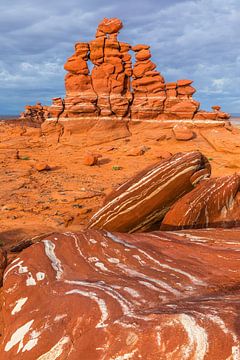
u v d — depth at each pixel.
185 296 5.57
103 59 43.94
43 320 5.23
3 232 14.98
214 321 4.11
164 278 6.40
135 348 3.97
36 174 28.31
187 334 3.93
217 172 28.70
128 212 13.15
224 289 5.88
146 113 43.94
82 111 43.16
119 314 4.84
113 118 43.03
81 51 43.66
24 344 4.92
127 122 44.03
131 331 4.17
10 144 40.59
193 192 12.63
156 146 38.72
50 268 6.87
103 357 4.04
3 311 6.48
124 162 33.31
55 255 7.45
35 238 12.68
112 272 6.77
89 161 32.16
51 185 24.38
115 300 5.31
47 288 6.14
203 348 3.77
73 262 7.20
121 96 44.06
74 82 43.75
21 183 24.47
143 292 5.68
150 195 13.17
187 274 6.57
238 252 7.54
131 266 7.04
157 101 43.91
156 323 4.18
